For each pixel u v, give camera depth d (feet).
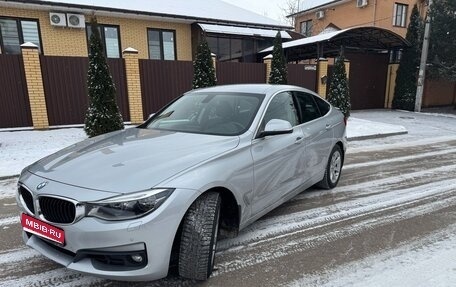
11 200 15.24
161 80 37.04
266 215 13.35
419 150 27.68
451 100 68.85
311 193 16.11
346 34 50.75
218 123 11.47
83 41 45.73
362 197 15.61
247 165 9.90
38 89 30.91
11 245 10.94
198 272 8.37
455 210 14.07
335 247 10.84
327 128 15.34
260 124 11.14
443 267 9.67
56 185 7.94
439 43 56.80
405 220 13.01
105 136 11.66
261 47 59.21
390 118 49.39
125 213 7.36
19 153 23.11
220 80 41.27
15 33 42.27
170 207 7.64
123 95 35.12
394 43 58.59
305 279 9.05
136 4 49.57
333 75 42.39
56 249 8.17
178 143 9.96
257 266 9.65
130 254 7.43
